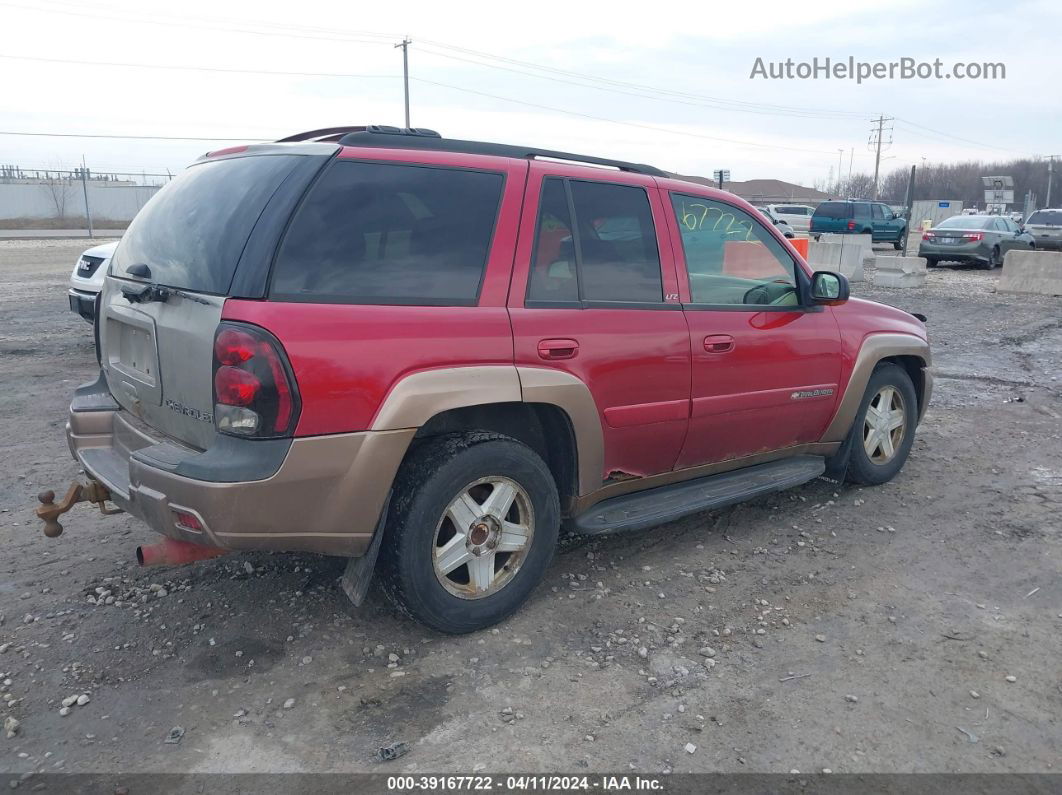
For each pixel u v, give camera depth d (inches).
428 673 127.0
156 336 126.6
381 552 128.9
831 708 120.6
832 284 179.8
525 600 145.4
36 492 200.4
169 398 125.8
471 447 131.1
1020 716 119.3
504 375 131.0
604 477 152.9
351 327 117.3
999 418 285.3
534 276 138.6
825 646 137.3
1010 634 141.9
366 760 107.7
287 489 114.3
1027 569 167.2
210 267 119.0
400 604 131.0
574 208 146.2
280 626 139.4
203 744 110.1
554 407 140.5
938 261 926.4
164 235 133.9
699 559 170.2
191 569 159.6
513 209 137.3
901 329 209.8
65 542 171.5
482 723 115.5
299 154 125.5
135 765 106.0
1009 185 2397.9
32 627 137.6
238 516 112.6
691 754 110.0
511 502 139.4
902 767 108.3
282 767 106.1
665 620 144.9
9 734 111.1
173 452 121.8
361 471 118.7
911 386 215.5
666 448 160.9
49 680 123.1
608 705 120.2
